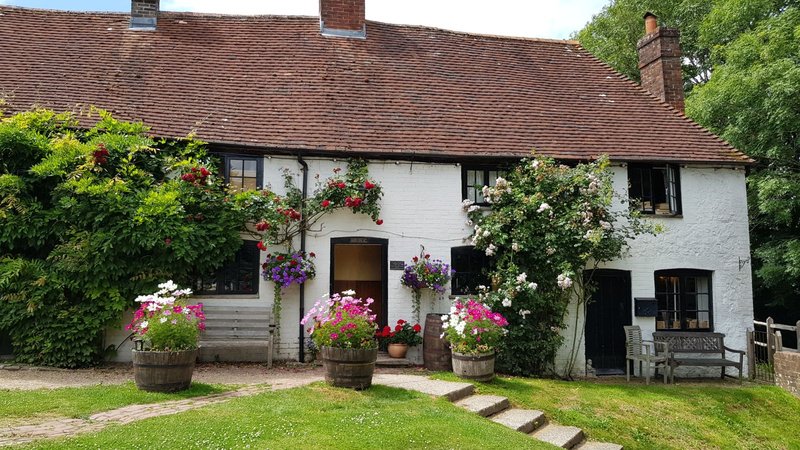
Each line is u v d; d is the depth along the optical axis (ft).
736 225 42.22
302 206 36.81
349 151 37.42
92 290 31.19
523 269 36.91
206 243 33.09
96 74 40.70
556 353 37.65
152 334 24.26
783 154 50.11
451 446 19.13
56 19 46.09
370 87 43.88
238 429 18.74
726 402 32.78
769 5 55.31
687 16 75.00
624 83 50.98
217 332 34.65
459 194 39.14
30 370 29.68
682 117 46.93
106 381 27.58
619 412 29.12
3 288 30.53
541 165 37.60
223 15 49.21
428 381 29.09
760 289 61.77
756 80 47.88
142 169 34.50
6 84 38.17
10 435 17.62
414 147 38.68
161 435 17.84
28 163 32.60
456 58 49.67
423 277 36.55
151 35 45.57
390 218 38.09
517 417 25.20
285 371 32.53
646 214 40.86
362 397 24.30
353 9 49.21
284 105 40.75
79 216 31.68
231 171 37.11
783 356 36.58
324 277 36.83
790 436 29.60
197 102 39.78
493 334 30.76
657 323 41.01
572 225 35.76
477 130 41.57
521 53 52.70
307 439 18.24
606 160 37.24
